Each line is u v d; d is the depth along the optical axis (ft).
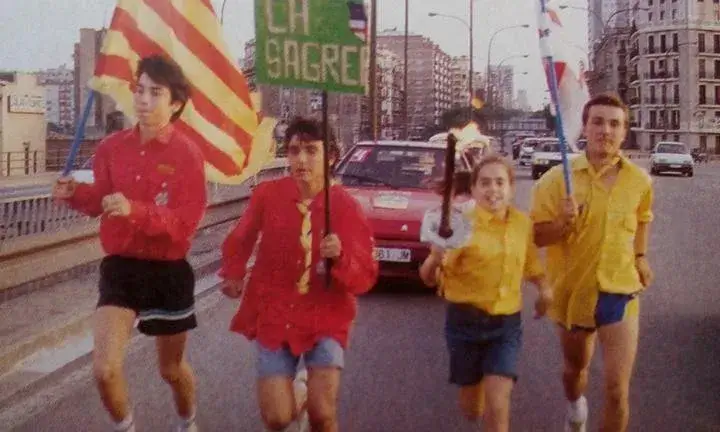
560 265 17.49
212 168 24.34
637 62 403.75
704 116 383.24
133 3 18.92
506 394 15.97
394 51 578.66
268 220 15.62
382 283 41.01
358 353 28.27
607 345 16.99
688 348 29.01
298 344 15.11
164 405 22.40
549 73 17.97
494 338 16.30
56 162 189.67
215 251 50.42
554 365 26.84
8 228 43.50
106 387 15.55
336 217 15.61
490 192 16.26
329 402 15.03
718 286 41.70
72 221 49.21
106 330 15.90
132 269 16.30
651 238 61.72
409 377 25.36
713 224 71.82
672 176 171.63
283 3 15.07
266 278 15.57
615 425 17.01
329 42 15.14
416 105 577.02
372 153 43.29
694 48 381.19
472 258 16.20
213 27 22.97
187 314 16.88
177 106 16.69
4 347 25.91
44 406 22.25
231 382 24.63
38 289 36.14
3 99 191.62
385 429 20.63
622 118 16.98
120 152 16.57
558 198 17.28
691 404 22.76
